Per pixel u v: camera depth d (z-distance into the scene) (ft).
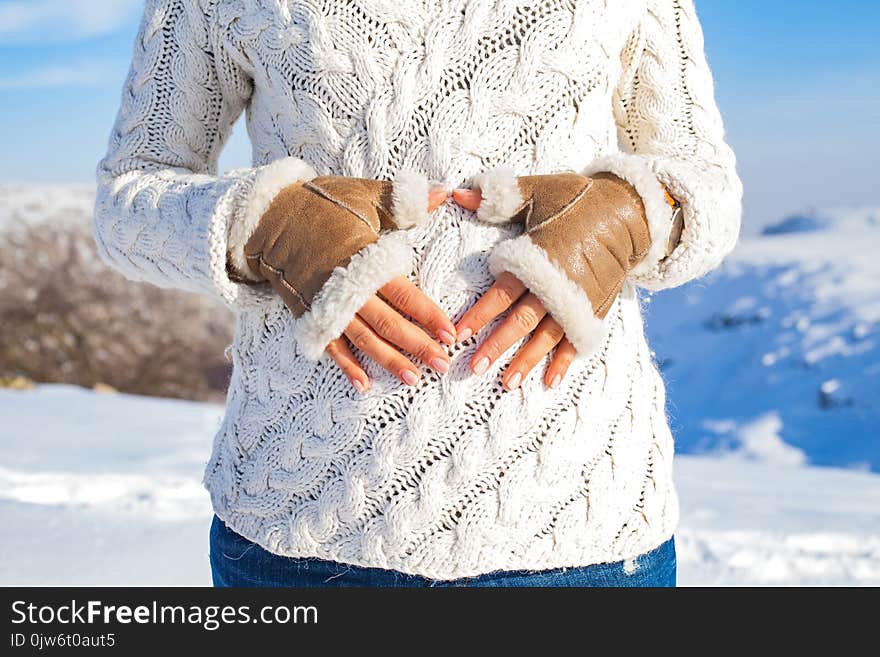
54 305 35.40
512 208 3.29
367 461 3.33
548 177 3.37
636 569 3.60
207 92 4.00
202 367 35.81
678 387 31.73
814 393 28.27
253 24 3.64
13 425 17.99
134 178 3.91
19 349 34.12
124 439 16.35
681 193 3.49
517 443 3.30
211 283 3.41
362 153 3.47
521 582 3.36
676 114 3.96
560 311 3.14
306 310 3.23
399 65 3.41
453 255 3.34
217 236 3.35
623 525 3.54
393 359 3.23
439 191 3.34
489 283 3.34
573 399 3.41
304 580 3.52
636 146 4.15
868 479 15.11
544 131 3.47
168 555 9.59
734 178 3.89
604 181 3.42
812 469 16.44
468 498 3.28
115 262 3.98
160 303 36.55
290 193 3.36
